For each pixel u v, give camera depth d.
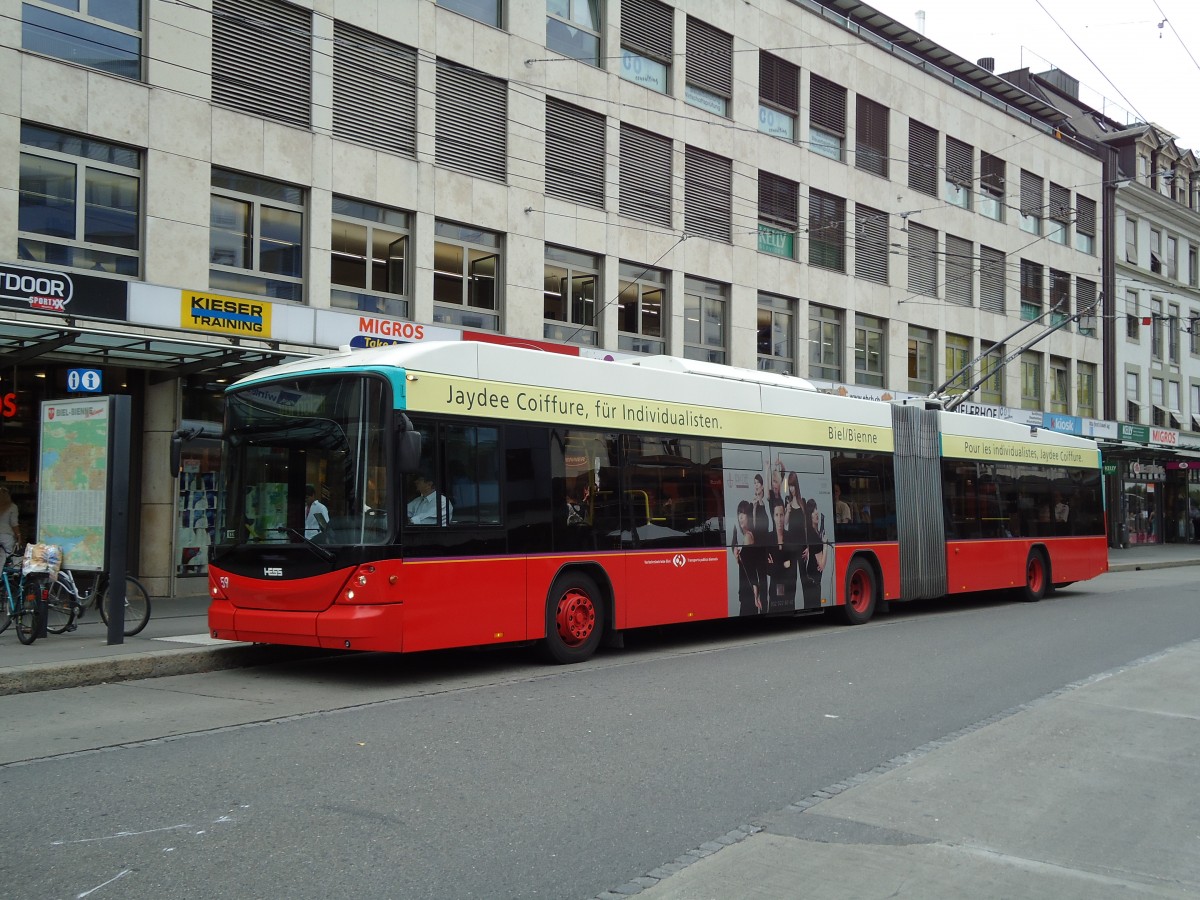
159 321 14.72
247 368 15.70
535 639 10.56
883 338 29.92
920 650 12.34
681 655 11.87
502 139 20.12
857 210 29.06
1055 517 20.45
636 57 23.03
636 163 22.91
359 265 17.98
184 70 15.74
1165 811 5.87
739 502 13.29
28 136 14.38
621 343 22.52
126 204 15.34
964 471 18.00
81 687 9.33
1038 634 14.04
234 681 9.78
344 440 9.41
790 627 15.02
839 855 5.01
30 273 13.49
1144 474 44.47
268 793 5.83
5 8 14.09
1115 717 8.41
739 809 5.76
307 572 9.41
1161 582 25.25
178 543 16.30
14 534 14.20
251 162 16.45
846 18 29.41
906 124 30.73
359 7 17.86
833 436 15.12
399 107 18.56
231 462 10.23
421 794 5.86
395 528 9.24
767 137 26.11
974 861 4.96
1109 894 4.55
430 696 9.02
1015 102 37.38
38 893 4.29
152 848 4.88
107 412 10.88
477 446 10.11
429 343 10.02
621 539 11.59
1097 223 40.12
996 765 6.84
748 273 25.38
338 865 4.70
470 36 19.53
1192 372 47.38
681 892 4.48
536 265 20.52
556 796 5.89
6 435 14.97
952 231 32.44
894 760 6.96
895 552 16.08
